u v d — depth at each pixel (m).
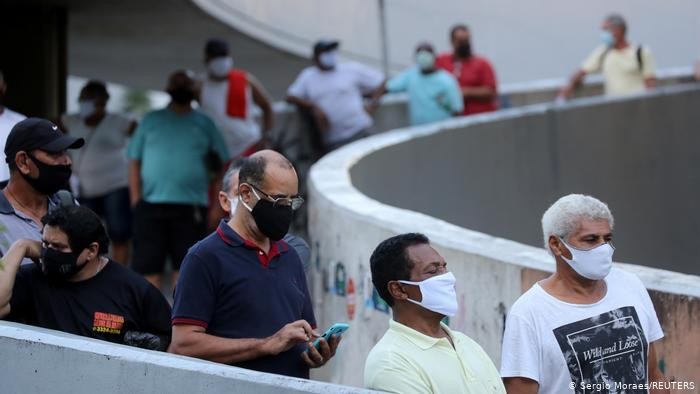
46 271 10.72
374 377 9.37
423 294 9.48
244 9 33.19
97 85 24.91
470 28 45.31
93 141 25.03
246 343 10.19
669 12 47.91
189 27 32.78
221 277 10.43
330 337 10.47
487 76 33.97
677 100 35.75
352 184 22.41
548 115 31.61
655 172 34.81
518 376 10.09
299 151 31.30
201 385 8.77
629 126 34.09
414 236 9.68
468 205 28.52
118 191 25.27
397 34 42.25
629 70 37.31
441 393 9.27
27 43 29.69
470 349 9.71
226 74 26.52
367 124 31.31
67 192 12.00
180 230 22.75
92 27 33.28
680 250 35.50
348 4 39.69
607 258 10.11
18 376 9.62
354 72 31.33
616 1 47.62
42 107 29.67
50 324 10.78
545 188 31.39
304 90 31.05
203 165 22.98
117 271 11.09
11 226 11.66
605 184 33.28
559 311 10.15
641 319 10.33
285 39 36.28
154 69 42.50
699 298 11.48
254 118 32.69
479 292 13.73
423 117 32.53
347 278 17.58
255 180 10.41
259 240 10.68
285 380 8.48
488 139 29.44
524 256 13.30
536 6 46.97
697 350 11.49
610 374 10.12
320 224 19.78
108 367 9.19
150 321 11.10
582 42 47.38
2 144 13.96
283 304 10.63
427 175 27.14
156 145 22.67
